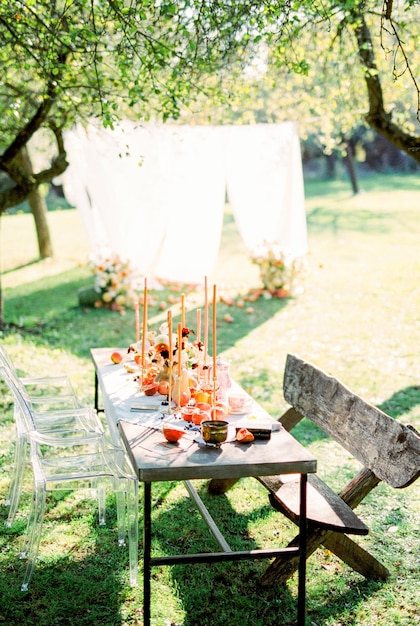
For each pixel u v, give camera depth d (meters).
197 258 12.22
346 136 11.24
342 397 3.91
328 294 11.95
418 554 3.99
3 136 8.89
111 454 3.86
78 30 5.25
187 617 3.38
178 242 12.18
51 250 16.72
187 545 4.09
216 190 11.70
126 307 11.23
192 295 12.02
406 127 7.92
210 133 11.11
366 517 4.44
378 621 3.38
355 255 15.71
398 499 4.68
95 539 4.14
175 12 5.17
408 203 23.84
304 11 5.91
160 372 4.12
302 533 3.22
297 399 4.39
